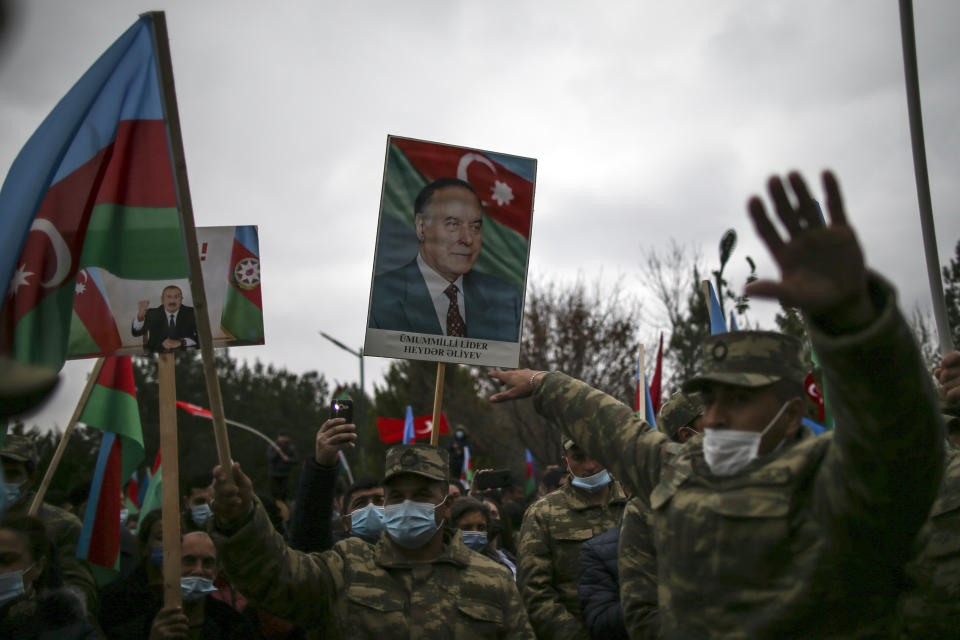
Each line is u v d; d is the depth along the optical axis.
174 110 3.49
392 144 5.41
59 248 4.12
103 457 5.74
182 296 4.42
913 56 4.74
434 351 5.27
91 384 5.36
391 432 14.59
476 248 5.45
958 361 3.98
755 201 1.92
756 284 1.93
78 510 7.22
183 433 53.56
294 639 4.73
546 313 28.58
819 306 1.91
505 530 7.39
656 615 3.59
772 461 2.52
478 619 4.04
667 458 2.89
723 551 2.46
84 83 4.23
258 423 60.12
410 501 4.18
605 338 28.19
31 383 1.07
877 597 2.35
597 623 4.29
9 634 3.74
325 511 4.48
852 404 2.05
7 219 3.92
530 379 3.43
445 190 5.46
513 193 5.58
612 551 4.53
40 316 4.02
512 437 29.61
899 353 1.96
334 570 4.08
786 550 2.38
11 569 3.77
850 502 2.20
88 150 4.25
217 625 4.78
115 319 4.39
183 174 3.52
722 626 2.44
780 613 2.35
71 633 3.86
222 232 5.57
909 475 2.10
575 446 5.20
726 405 2.63
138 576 5.05
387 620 3.95
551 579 5.05
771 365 2.61
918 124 4.73
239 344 5.46
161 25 3.46
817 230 1.88
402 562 4.17
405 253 5.33
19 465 5.32
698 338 25.38
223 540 3.60
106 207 4.28
